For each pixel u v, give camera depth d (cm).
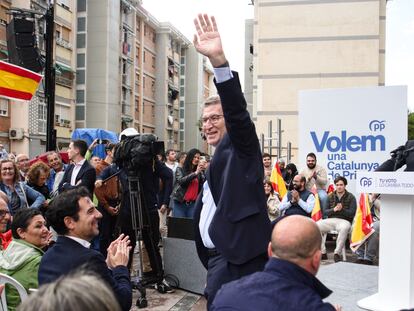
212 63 242
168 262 564
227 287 196
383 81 1931
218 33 246
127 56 3819
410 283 362
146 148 504
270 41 1948
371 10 1881
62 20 2950
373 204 771
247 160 250
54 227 287
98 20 3325
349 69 1900
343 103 822
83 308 108
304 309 179
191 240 545
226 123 244
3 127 2373
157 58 4681
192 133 5347
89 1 3322
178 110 5269
